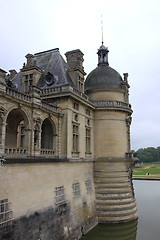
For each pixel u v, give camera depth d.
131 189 33.91
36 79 29.11
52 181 22.50
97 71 37.66
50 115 25.38
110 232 28.45
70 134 27.42
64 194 24.16
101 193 31.91
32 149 22.12
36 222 19.34
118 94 36.22
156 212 38.19
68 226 23.59
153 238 26.86
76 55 34.22
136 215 32.56
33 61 29.80
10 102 19.88
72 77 31.67
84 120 31.56
